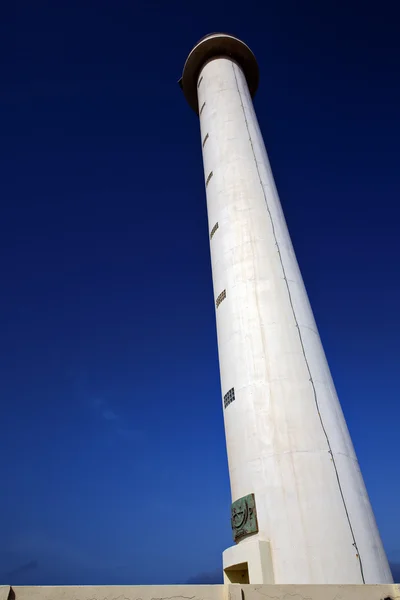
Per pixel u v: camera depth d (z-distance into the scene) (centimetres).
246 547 1479
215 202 2470
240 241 2211
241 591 896
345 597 978
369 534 1482
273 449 1617
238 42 3291
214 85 3059
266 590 928
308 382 1766
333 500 1497
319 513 1462
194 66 3400
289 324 1916
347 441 1708
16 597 788
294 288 2059
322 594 963
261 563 1402
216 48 3322
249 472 1625
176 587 872
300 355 1836
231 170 2508
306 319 1978
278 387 1747
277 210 2392
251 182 2433
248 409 1747
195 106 3678
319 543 1410
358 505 1528
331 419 1708
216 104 2917
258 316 1948
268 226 2252
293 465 1563
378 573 1412
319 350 1925
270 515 1499
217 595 890
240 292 2053
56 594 809
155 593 852
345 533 1440
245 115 2841
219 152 2639
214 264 2305
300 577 1369
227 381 1906
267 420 1684
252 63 3428
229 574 1595
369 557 1425
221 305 2123
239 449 1711
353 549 1417
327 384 1820
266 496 1539
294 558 1402
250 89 3622
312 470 1547
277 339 1869
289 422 1656
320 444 1616
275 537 1455
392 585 1048
